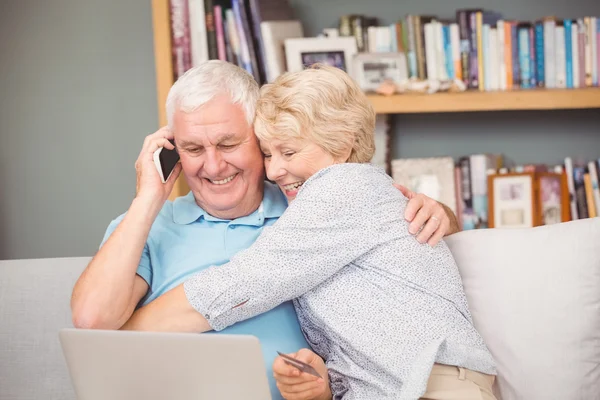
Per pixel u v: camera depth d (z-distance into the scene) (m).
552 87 3.75
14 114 4.20
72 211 4.25
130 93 4.19
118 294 2.15
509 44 3.74
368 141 2.29
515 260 2.38
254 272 2.06
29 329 2.51
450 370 2.05
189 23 3.54
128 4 4.15
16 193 4.24
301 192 2.16
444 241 2.48
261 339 2.22
